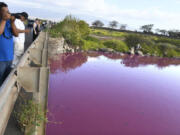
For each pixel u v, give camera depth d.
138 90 12.58
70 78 12.31
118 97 10.41
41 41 6.88
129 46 37.47
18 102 3.46
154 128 7.64
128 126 7.42
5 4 2.22
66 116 7.23
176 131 7.69
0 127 1.93
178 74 21.89
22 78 2.66
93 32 48.38
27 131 2.87
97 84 12.02
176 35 73.38
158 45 42.06
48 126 6.40
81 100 8.91
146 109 9.51
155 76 18.53
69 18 24.66
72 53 21.47
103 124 7.20
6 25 2.55
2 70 2.65
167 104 10.92
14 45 4.18
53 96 8.98
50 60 16.25
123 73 17.03
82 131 6.34
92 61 19.81
